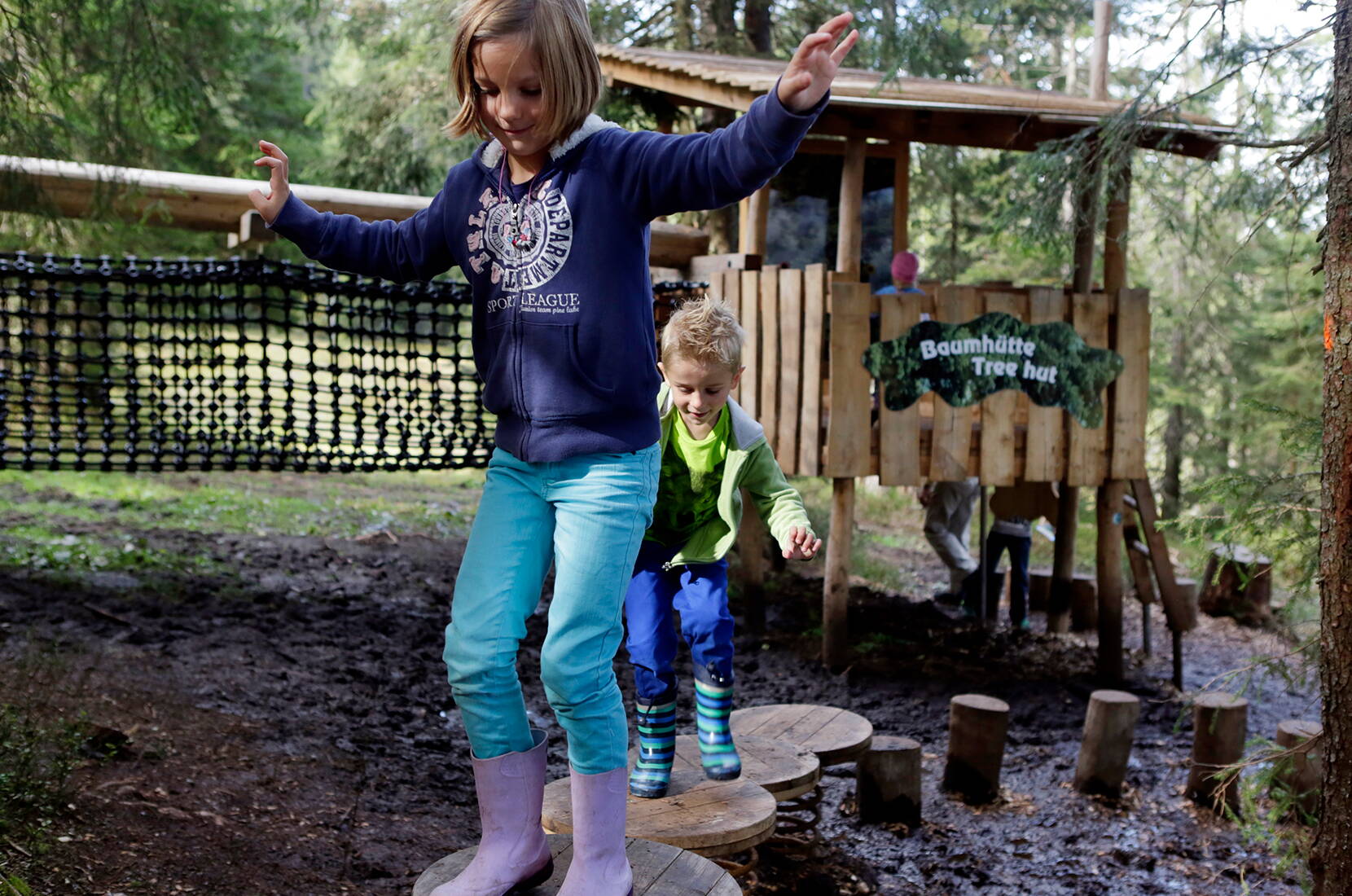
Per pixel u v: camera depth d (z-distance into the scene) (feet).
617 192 7.20
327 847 12.26
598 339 7.24
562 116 7.08
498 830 7.67
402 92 42.06
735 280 24.43
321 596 22.47
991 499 26.53
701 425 10.42
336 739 15.64
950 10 21.29
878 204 30.35
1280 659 14.89
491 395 7.66
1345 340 9.48
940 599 28.58
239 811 12.58
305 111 50.49
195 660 17.48
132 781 12.57
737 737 13.38
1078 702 21.81
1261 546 14.51
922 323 22.02
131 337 21.20
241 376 21.74
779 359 23.27
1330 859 9.77
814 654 23.68
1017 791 17.40
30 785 11.19
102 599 19.84
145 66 20.34
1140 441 23.20
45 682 14.47
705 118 32.99
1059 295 22.66
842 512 22.54
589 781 7.55
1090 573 32.68
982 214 46.14
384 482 38.83
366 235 8.25
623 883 7.66
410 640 20.70
